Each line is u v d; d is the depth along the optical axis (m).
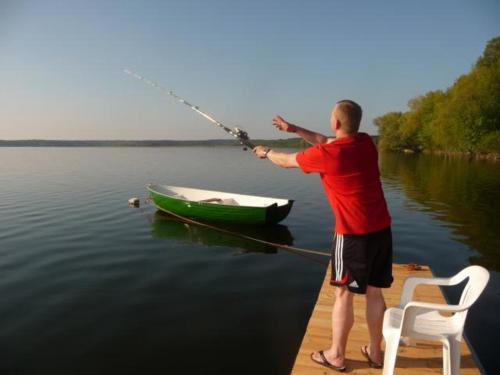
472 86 40.53
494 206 14.07
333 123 2.54
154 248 8.89
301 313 5.64
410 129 58.72
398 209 13.55
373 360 2.89
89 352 4.61
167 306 5.85
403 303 2.85
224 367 4.32
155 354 4.57
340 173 2.44
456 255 8.42
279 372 4.24
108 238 9.67
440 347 3.19
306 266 7.77
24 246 8.91
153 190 12.65
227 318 5.48
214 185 21.05
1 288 6.50
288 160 2.66
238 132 3.41
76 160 47.34
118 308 5.76
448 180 22.73
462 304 2.49
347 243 2.55
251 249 8.92
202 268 7.57
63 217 12.01
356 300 4.17
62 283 6.73
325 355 2.92
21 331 5.09
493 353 4.62
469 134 40.59
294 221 11.77
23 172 28.62
